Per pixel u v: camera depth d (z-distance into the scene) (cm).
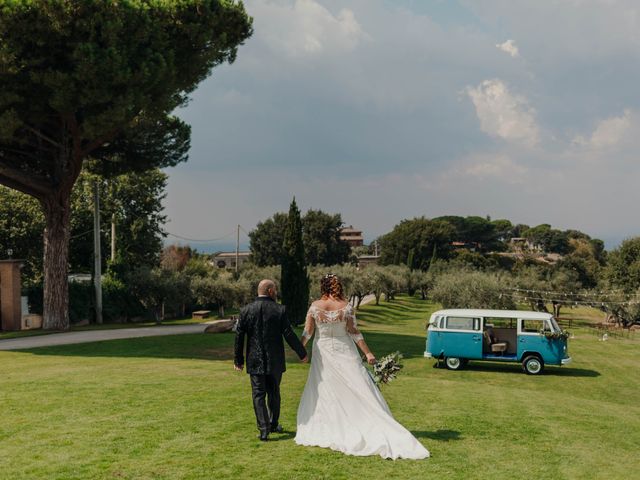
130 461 633
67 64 2394
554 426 941
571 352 3194
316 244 10231
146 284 4434
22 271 5191
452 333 2362
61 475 588
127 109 2494
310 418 706
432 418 932
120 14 2338
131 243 5759
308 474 593
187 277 4678
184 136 3462
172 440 718
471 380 2136
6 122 2341
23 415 862
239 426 792
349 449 662
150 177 5972
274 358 719
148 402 972
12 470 603
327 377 701
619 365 2728
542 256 14850
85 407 924
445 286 4925
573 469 666
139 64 2417
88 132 2491
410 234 11206
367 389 697
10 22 2167
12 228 5003
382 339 3216
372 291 6119
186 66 2733
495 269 9475
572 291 5438
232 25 2764
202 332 3023
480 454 702
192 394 1059
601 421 1056
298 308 3534
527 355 2342
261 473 595
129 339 2603
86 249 5731
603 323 5372
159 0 2538
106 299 4344
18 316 3372
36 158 3102
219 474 591
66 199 3173
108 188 5738
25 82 2366
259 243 10181
